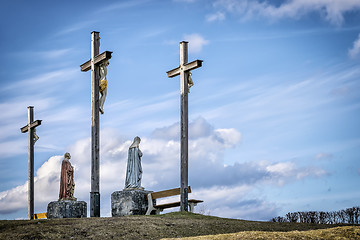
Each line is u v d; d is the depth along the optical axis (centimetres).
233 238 1588
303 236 1609
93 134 2402
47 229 1820
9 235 1762
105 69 2459
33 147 3014
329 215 2712
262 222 2150
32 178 2981
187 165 2397
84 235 1773
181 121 2427
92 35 2483
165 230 1886
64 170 2539
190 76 2475
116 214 2477
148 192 2538
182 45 2473
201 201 2475
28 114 3036
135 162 2544
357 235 1612
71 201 2491
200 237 1633
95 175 2362
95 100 2430
